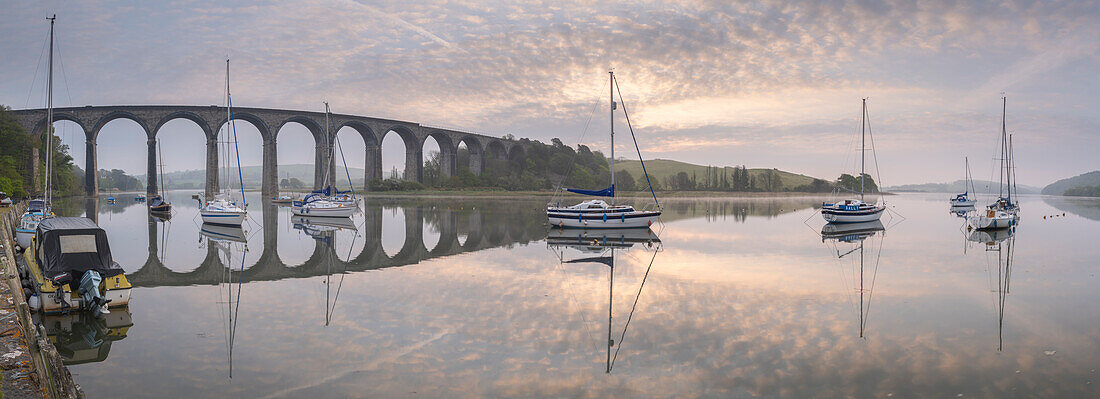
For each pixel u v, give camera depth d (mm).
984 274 22312
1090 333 13664
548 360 11719
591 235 37969
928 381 10469
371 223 47781
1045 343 12820
